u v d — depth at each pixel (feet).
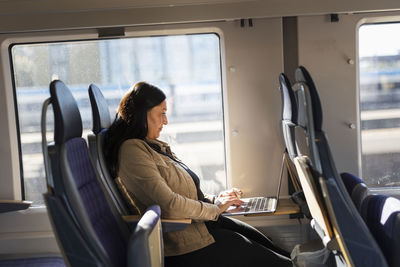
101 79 9.32
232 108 9.29
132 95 7.37
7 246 9.51
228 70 9.18
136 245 5.57
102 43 9.22
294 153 7.79
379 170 9.62
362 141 9.58
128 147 7.14
